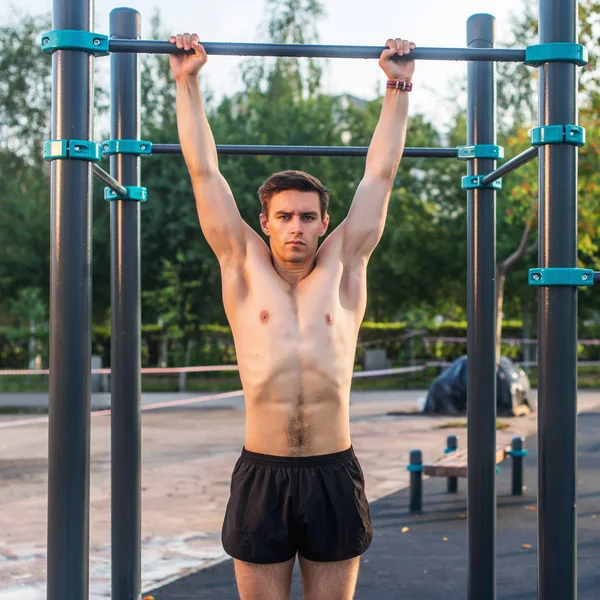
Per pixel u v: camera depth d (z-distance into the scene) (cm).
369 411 1533
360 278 291
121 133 411
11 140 2934
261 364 274
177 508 720
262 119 2269
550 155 291
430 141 2455
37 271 2352
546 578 286
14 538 623
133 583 398
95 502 748
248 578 270
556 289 288
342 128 2391
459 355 2406
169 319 2075
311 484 269
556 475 286
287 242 275
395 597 483
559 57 290
